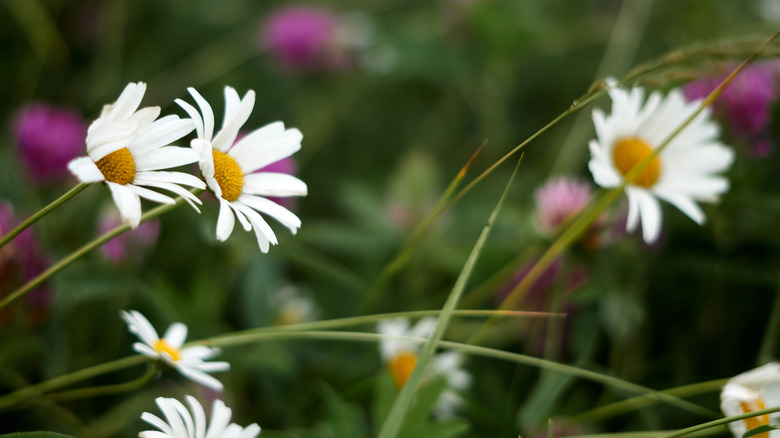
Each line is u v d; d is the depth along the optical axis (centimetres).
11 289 53
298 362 60
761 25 85
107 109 45
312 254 66
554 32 89
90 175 45
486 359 60
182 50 90
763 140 59
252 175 47
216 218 57
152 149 46
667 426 57
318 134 84
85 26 87
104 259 57
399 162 81
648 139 54
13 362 56
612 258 57
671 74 50
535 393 55
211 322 58
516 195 72
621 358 59
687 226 59
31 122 60
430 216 53
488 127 83
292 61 85
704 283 60
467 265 48
